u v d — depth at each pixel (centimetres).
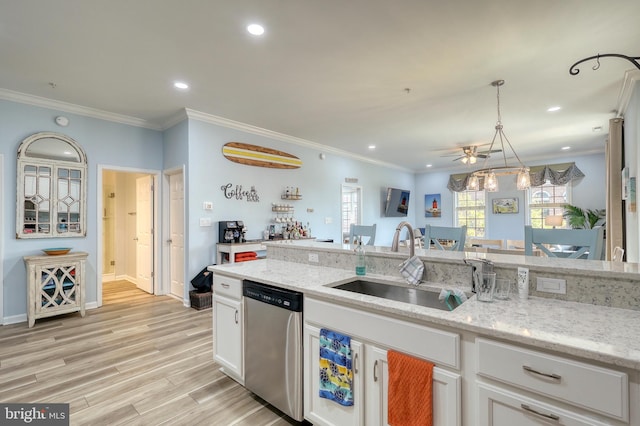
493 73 316
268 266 258
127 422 194
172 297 486
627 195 369
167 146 484
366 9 219
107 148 441
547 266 159
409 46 267
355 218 766
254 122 484
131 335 333
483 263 169
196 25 237
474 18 228
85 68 306
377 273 224
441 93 369
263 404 215
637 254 325
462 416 127
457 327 126
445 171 928
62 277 378
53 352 291
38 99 379
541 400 109
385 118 461
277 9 219
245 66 303
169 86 349
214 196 466
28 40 256
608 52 274
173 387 234
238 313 227
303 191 609
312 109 425
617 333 113
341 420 167
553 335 111
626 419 95
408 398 138
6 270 365
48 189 392
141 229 539
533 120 470
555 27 238
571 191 717
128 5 213
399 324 144
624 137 411
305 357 185
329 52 277
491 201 843
